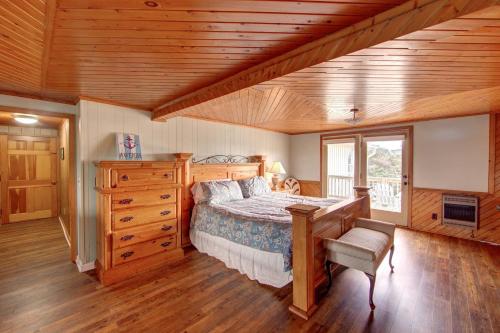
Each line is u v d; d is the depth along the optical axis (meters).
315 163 5.88
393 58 1.61
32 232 4.30
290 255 2.27
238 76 2.13
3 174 4.81
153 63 1.91
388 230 2.80
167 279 2.62
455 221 3.93
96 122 2.94
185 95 2.80
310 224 2.06
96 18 1.27
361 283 2.53
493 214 3.67
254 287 2.46
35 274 2.76
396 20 1.25
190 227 3.56
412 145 4.41
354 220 3.11
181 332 1.82
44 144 5.30
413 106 3.25
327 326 1.88
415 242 3.73
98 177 2.72
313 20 1.35
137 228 2.78
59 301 2.23
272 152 5.71
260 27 1.41
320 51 1.57
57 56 1.75
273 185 5.52
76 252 3.09
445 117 4.04
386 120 4.38
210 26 1.38
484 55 1.60
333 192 5.81
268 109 3.41
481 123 3.76
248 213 2.88
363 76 1.99
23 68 1.98
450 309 2.08
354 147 5.19
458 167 3.97
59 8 1.17
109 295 2.32
